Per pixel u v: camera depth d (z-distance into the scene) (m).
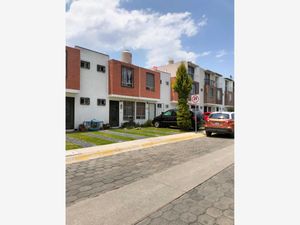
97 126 14.04
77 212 2.90
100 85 14.97
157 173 4.80
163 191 3.71
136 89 17.48
